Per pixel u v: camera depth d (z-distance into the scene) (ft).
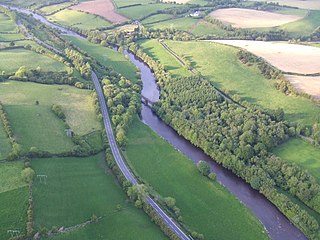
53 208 650.84
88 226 636.07
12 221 599.16
